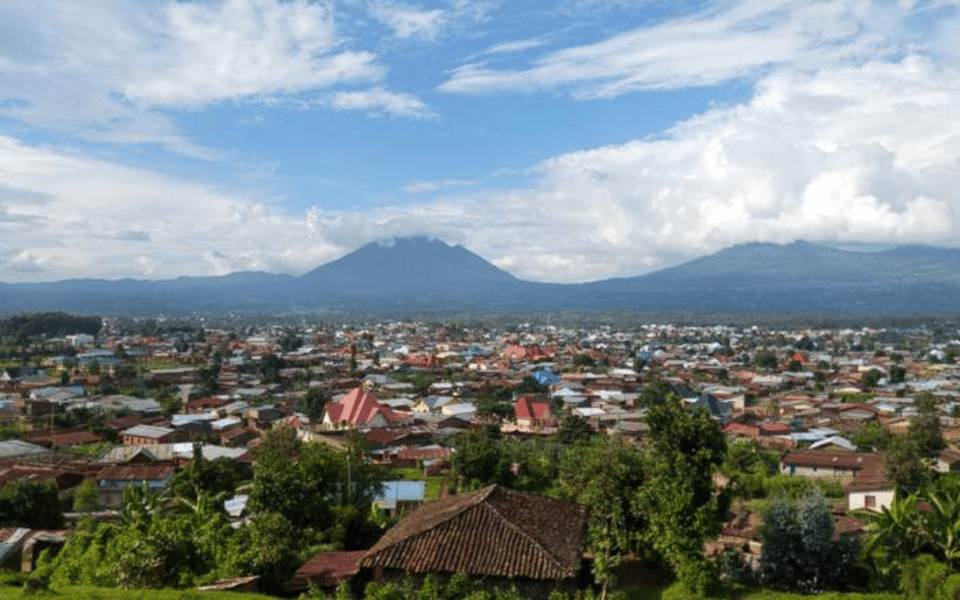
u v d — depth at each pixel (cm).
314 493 5203
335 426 11156
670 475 4188
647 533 4300
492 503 3819
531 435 10800
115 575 3700
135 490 6291
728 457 8250
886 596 3741
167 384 16638
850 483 7194
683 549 4006
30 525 5662
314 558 4150
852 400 14688
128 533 4212
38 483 6053
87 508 6725
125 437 10569
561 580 3350
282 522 4447
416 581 3394
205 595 3262
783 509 4269
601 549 4103
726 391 15250
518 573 3325
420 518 4012
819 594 3844
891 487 6381
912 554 4334
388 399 14162
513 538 3538
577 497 5106
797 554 4125
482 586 3338
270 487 5012
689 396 14162
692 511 4062
